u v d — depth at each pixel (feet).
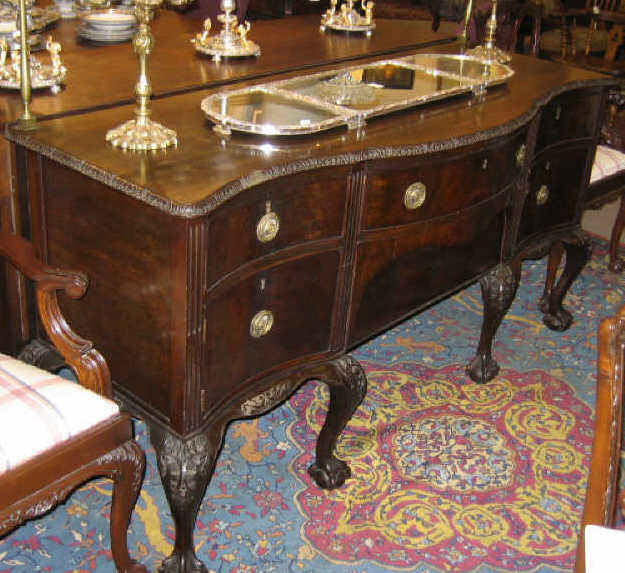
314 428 8.99
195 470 6.26
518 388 9.95
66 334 6.11
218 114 6.75
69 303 6.77
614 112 16.24
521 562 7.39
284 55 9.45
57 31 9.64
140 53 6.16
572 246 10.77
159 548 7.24
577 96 9.45
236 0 11.30
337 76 8.34
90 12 9.62
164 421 6.34
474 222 8.10
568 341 11.09
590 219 15.23
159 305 5.93
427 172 7.23
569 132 9.61
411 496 8.07
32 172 6.53
